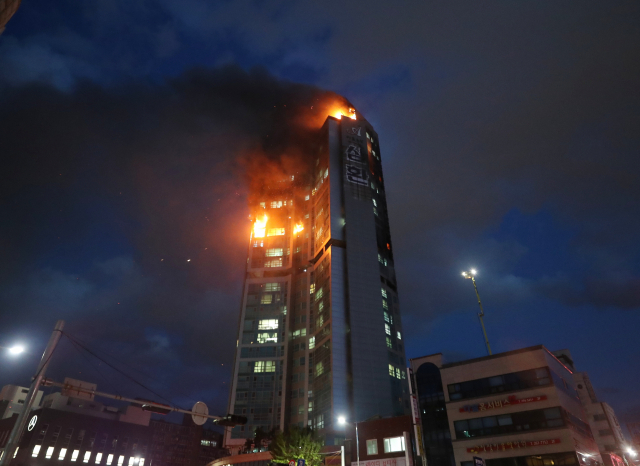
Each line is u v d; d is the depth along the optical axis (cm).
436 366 8025
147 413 15125
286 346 12794
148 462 14450
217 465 10494
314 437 6769
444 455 7338
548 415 5088
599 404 10531
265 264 14638
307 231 14725
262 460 9631
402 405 10681
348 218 13000
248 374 12544
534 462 4962
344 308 11644
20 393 14662
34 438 12262
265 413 11806
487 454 5262
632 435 13112
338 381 10450
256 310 13738
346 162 14150
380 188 14825
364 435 6875
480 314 6156
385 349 11138
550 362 5531
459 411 5675
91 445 13275
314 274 13375
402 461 6316
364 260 12412
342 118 15262
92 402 14050
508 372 5553
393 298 12656
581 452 5031
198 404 3006
